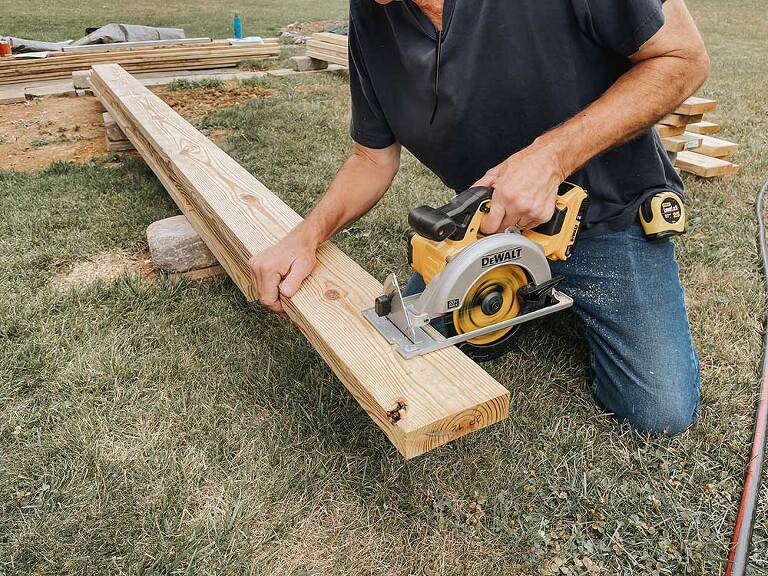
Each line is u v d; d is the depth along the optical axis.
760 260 3.14
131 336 2.54
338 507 1.81
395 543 1.72
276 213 2.43
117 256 3.24
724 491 1.85
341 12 15.91
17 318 2.62
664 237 2.06
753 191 3.96
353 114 2.19
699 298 2.82
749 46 10.17
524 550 1.70
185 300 2.80
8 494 1.84
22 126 5.63
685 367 2.06
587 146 1.61
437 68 1.79
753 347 2.47
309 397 2.20
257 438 2.04
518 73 1.78
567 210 1.71
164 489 1.85
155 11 15.34
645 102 1.63
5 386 2.25
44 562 1.65
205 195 2.58
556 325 2.60
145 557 1.66
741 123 5.43
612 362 2.13
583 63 1.78
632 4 1.57
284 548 1.70
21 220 3.55
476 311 1.66
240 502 1.79
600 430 2.12
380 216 3.57
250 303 2.79
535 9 1.66
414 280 2.38
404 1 1.71
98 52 7.26
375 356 1.54
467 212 1.49
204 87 6.89
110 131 4.79
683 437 2.05
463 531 1.75
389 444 2.02
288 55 8.99
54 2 16.23
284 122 5.43
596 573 1.63
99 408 2.17
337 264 2.03
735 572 1.60
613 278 2.11
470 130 1.95
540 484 1.89
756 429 2.03
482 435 2.05
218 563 1.65
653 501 1.82
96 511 1.79
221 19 14.19
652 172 2.05
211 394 2.23
